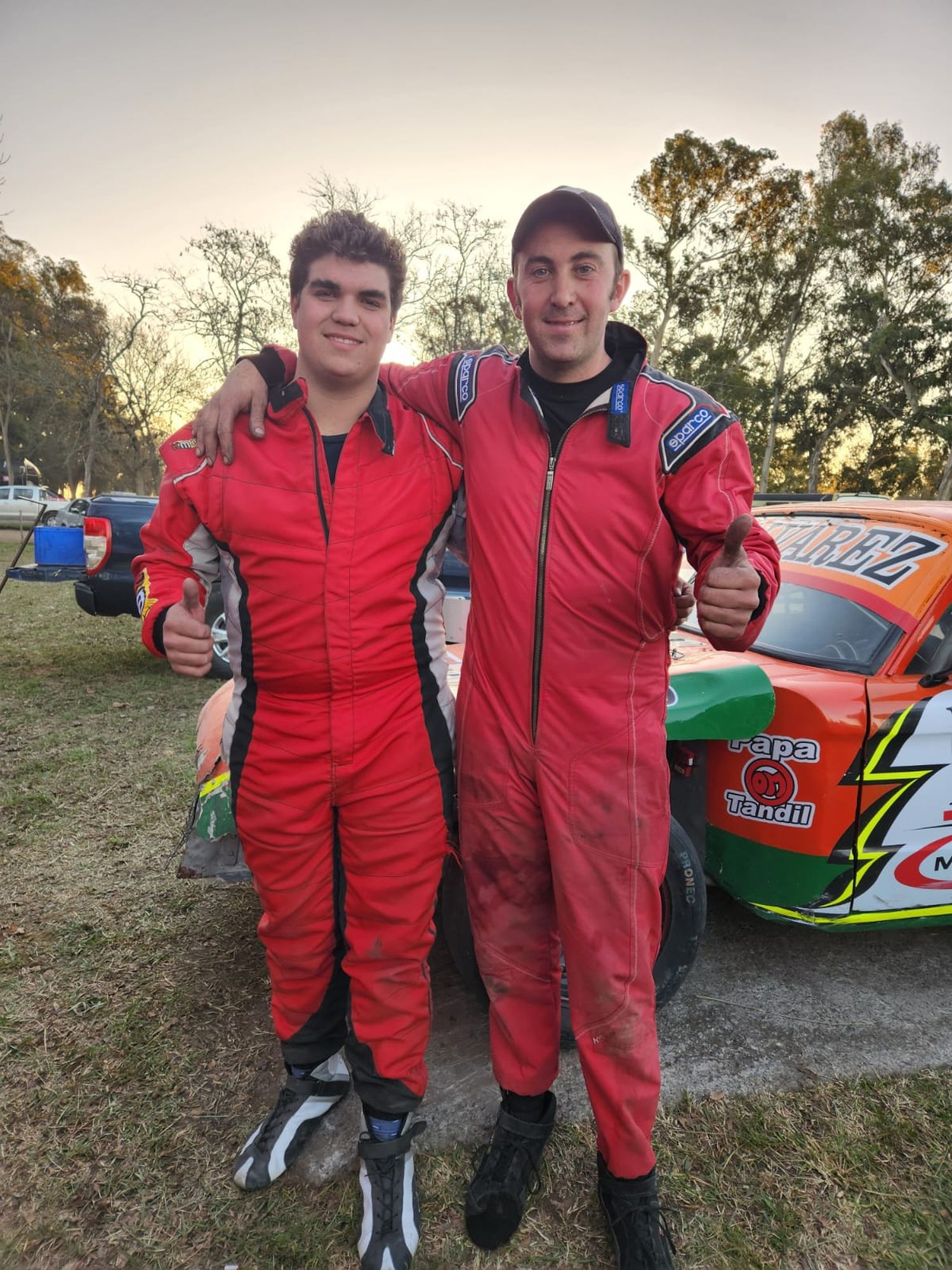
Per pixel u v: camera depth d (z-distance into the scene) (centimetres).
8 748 478
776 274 3180
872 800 239
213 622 600
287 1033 198
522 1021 189
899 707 237
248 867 212
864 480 3347
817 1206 191
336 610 166
